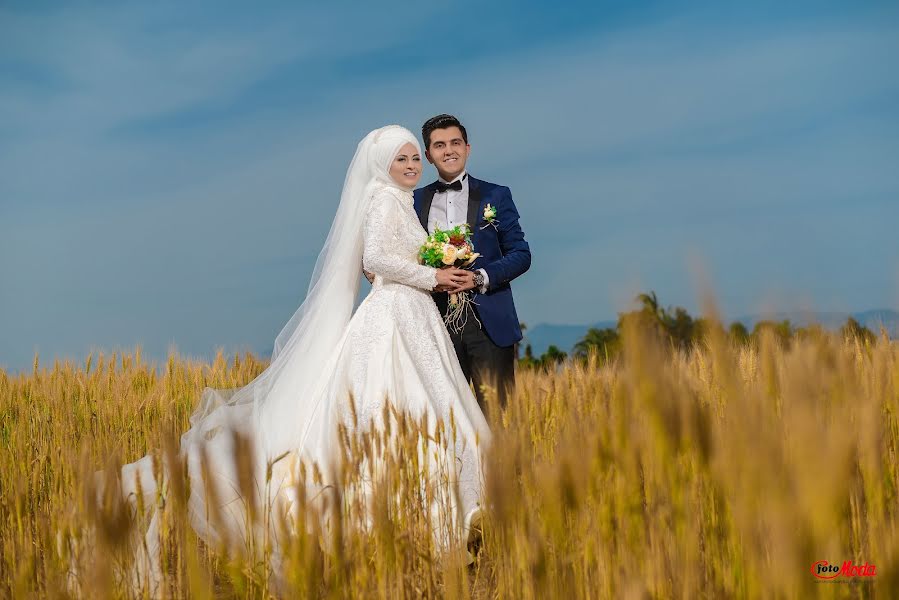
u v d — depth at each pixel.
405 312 4.37
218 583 2.54
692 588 1.63
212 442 3.85
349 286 4.53
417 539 2.58
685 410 1.64
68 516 2.31
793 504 1.35
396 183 4.66
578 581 1.94
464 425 4.05
